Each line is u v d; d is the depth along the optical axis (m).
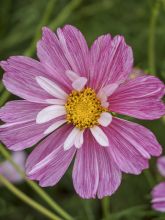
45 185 0.32
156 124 0.47
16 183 0.47
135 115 0.32
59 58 0.32
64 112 0.33
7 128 0.32
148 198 0.44
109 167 0.32
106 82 0.32
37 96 0.32
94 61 0.32
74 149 0.33
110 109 0.32
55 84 0.32
